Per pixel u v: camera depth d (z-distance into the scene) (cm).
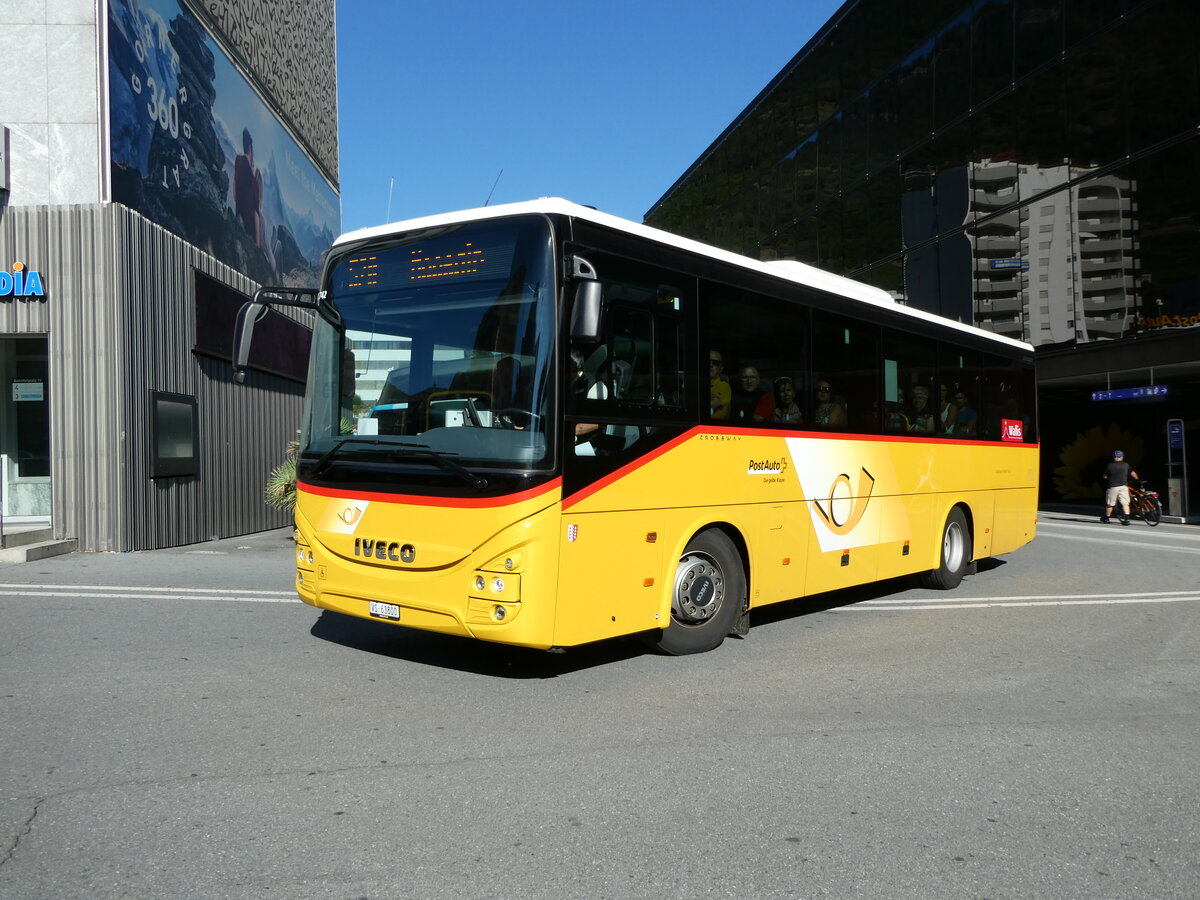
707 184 4516
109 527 1412
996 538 1246
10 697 598
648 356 695
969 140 2689
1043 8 2427
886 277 3073
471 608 609
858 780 482
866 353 970
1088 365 2311
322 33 3127
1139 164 2162
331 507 682
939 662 750
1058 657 775
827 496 895
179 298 1572
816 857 391
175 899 342
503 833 407
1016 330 2527
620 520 662
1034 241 2464
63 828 402
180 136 1878
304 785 456
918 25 2900
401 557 640
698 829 416
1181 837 420
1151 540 1883
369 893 350
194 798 437
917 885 368
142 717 559
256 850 384
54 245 1401
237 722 554
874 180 3131
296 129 2800
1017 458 1305
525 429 609
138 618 865
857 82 3219
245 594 1010
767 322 826
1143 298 2158
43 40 1509
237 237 2255
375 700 606
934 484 1090
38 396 1514
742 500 782
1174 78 2067
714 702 620
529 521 601
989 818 437
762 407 812
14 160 1502
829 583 903
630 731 554
